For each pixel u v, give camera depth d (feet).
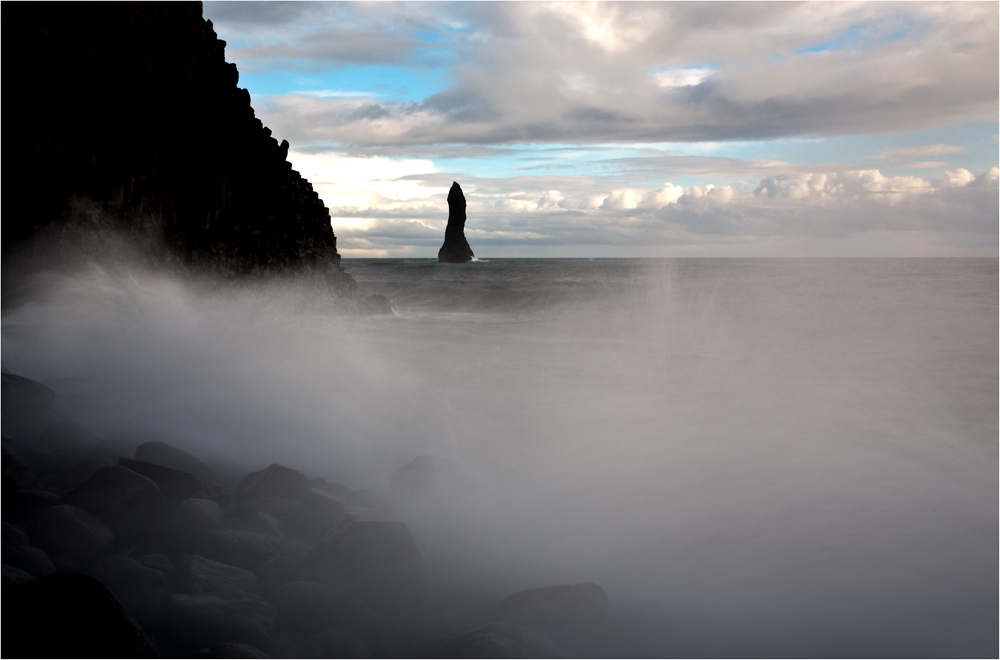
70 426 20.94
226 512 15.80
